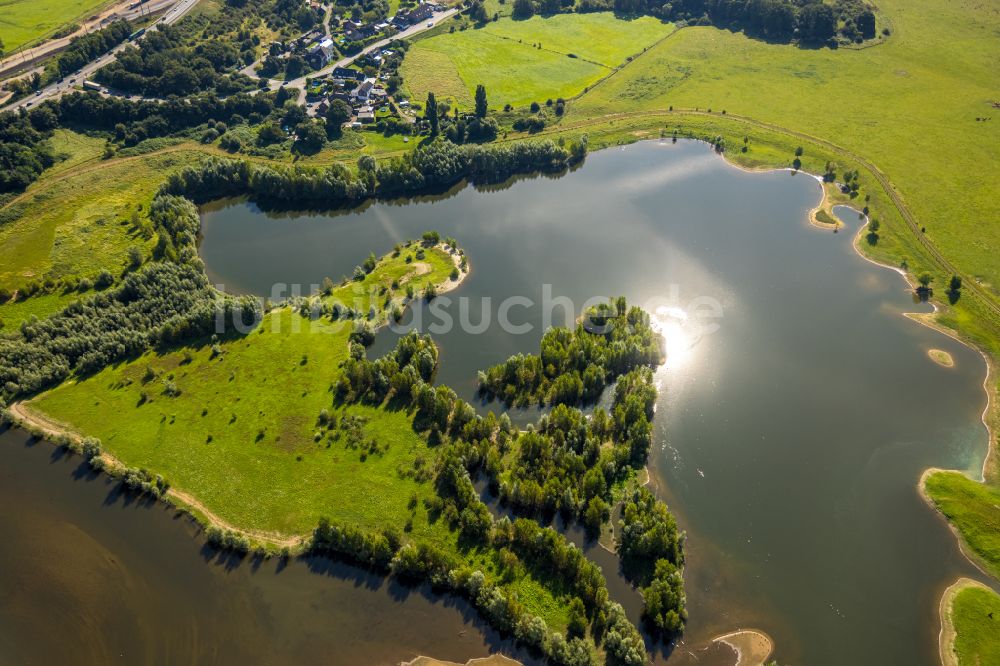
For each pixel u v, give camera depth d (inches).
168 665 3659.0
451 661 3634.4
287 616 3858.3
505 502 4448.8
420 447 4758.9
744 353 5713.6
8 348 5334.6
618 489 4530.0
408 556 3944.4
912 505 4520.2
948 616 3900.1
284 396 5187.0
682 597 3855.8
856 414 5172.2
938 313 6136.8
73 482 4613.7
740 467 4778.5
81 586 4037.9
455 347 5782.5
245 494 4478.3
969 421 5108.3
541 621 3639.3
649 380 5383.9
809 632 3853.3
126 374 5383.9
